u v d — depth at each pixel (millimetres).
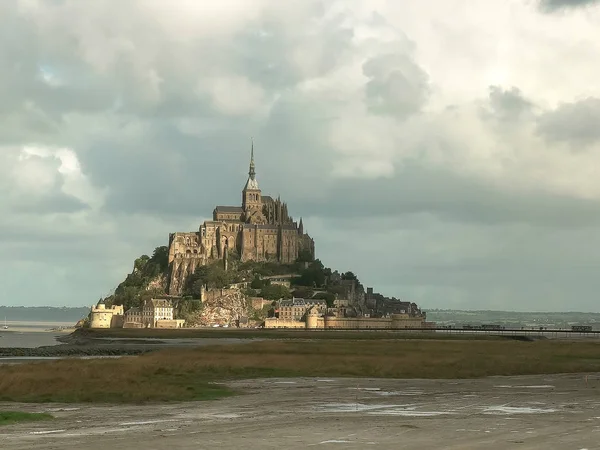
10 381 93062
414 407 74188
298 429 57219
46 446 48438
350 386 101000
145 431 56031
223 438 52406
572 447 48531
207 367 129250
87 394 83500
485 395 87750
